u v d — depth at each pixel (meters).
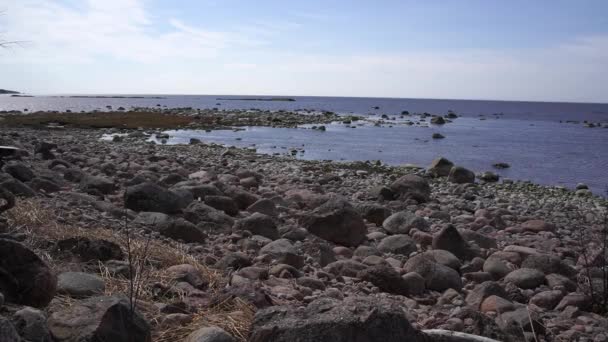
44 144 18.56
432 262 7.77
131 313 4.01
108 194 12.12
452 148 35.44
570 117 100.06
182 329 4.51
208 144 31.06
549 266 8.41
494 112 119.19
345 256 9.24
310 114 71.94
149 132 39.34
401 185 15.74
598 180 24.09
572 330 6.14
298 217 11.66
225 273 6.93
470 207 15.01
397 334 3.99
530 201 17.39
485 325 5.21
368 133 45.34
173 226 8.61
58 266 5.66
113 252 6.28
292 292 6.24
